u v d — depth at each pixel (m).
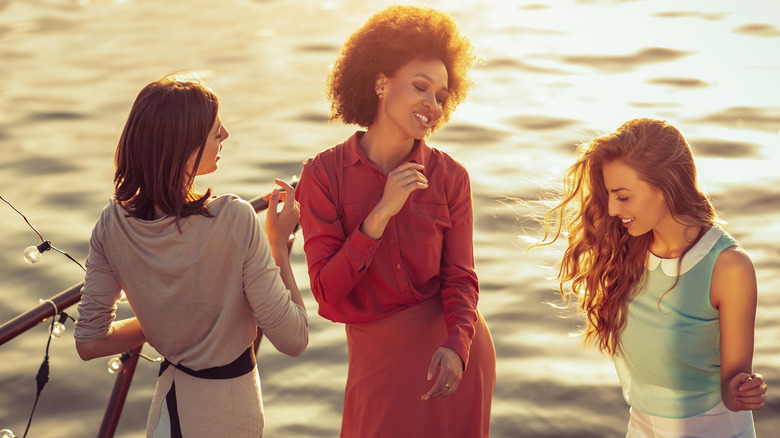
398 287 2.31
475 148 9.47
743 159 8.94
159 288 1.91
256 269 1.94
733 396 2.02
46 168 9.22
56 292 6.71
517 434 4.96
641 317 2.21
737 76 12.25
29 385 5.77
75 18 17.44
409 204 2.30
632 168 2.06
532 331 5.98
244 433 2.00
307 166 2.34
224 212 1.90
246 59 14.07
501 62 13.45
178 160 1.83
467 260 2.38
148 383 5.80
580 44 14.55
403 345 2.33
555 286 6.49
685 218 2.08
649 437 2.28
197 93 1.86
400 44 2.19
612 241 2.23
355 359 2.41
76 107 11.45
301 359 5.89
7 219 7.91
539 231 7.08
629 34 15.24
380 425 2.35
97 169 9.20
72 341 6.32
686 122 10.25
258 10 18.36
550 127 10.17
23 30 16.30
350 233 2.31
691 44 14.27
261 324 1.99
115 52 14.59
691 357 2.14
